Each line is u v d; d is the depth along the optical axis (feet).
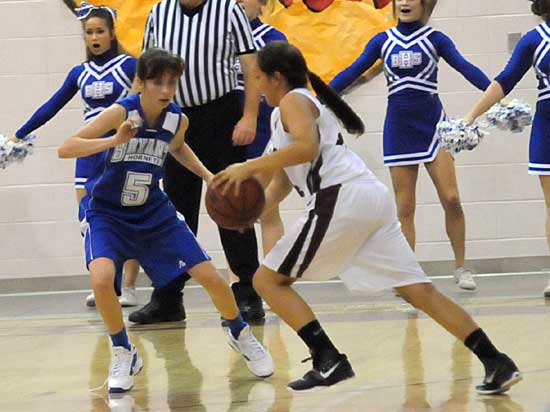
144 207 29.96
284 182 28.09
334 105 27.68
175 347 36.24
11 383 30.96
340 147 26.73
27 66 53.62
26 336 40.24
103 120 28.48
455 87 53.31
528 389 26.99
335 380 26.61
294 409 25.93
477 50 53.31
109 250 29.09
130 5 53.01
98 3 53.16
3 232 53.98
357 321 40.37
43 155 53.67
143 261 29.99
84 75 44.65
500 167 53.31
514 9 53.11
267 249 44.37
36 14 53.36
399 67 46.98
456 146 43.04
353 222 25.95
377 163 53.57
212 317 43.37
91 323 43.16
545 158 44.83
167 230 29.81
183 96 40.65
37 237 53.98
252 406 26.48
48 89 53.67
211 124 40.98
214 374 31.22
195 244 30.01
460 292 47.70
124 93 44.21
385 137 47.83
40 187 53.83
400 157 47.34
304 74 27.20
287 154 25.44
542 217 53.52
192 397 27.99
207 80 40.45
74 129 53.62
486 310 41.55
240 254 41.52
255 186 26.99
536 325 37.27
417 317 40.75
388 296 47.85
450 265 53.57
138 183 29.53
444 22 53.31
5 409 27.32
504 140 53.26
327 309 44.27
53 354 35.91
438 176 47.60
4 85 53.62
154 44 41.39
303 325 26.84
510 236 53.62
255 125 40.01
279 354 33.99
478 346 26.48
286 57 26.96
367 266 26.63
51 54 53.57
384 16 53.06
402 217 47.83
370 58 47.70
